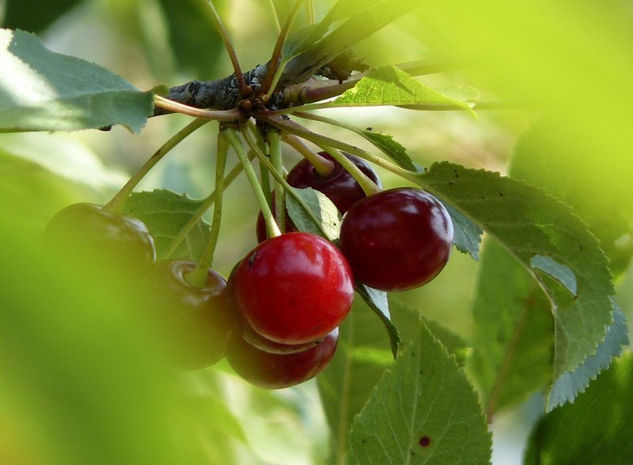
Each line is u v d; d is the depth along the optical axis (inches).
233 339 18.9
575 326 19.1
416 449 18.6
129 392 9.7
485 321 21.6
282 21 21.0
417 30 16.0
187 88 19.4
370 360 21.4
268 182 19.5
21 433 9.3
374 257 18.6
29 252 9.7
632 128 13.8
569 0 12.8
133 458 9.5
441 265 18.8
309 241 18.0
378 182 20.0
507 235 19.0
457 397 18.6
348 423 21.3
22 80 17.2
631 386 20.5
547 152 20.3
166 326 18.2
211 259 18.5
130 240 18.1
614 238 20.6
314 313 17.8
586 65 13.3
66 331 9.6
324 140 19.2
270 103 19.4
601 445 20.5
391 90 18.1
